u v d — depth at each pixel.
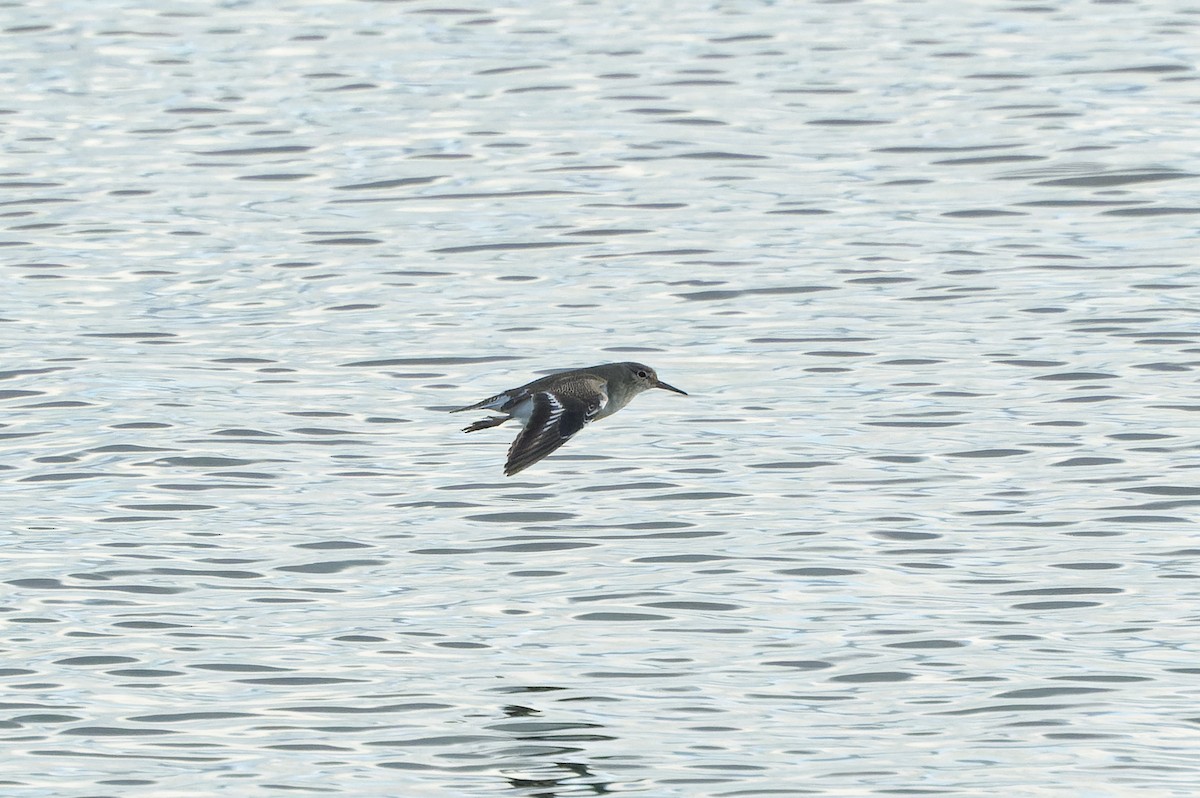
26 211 31.02
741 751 15.57
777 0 44.06
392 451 22.06
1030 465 21.38
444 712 16.25
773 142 34.22
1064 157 32.97
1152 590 18.34
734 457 21.80
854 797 14.80
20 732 15.92
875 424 22.62
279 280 28.00
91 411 23.17
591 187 32.00
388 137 34.81
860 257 28.52
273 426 22.73
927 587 18.55
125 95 37.38
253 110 36.41
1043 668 16.89
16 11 43.28
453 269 28.41
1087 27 41.28
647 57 39.44
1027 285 27.25
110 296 27.31
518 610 18.20
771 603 18.25
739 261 28.44
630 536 19.83
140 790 14.98
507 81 38.00
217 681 16.83
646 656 17.27
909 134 34.44
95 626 17.83
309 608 18.28
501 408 14.12
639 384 15.05
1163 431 22.14
